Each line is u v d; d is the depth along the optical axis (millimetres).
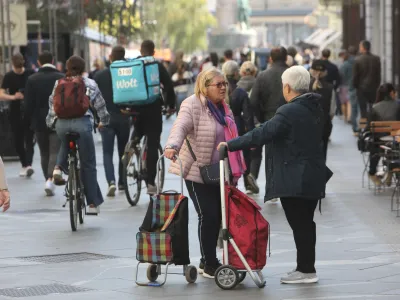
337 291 18859
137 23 87188
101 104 29156
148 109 32219
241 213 19406
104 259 22797
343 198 33219
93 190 28469
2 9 48656
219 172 19906
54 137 34531
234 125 20484
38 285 19953
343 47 107250
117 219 29219
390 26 75500
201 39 198625
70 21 69812
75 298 18656
